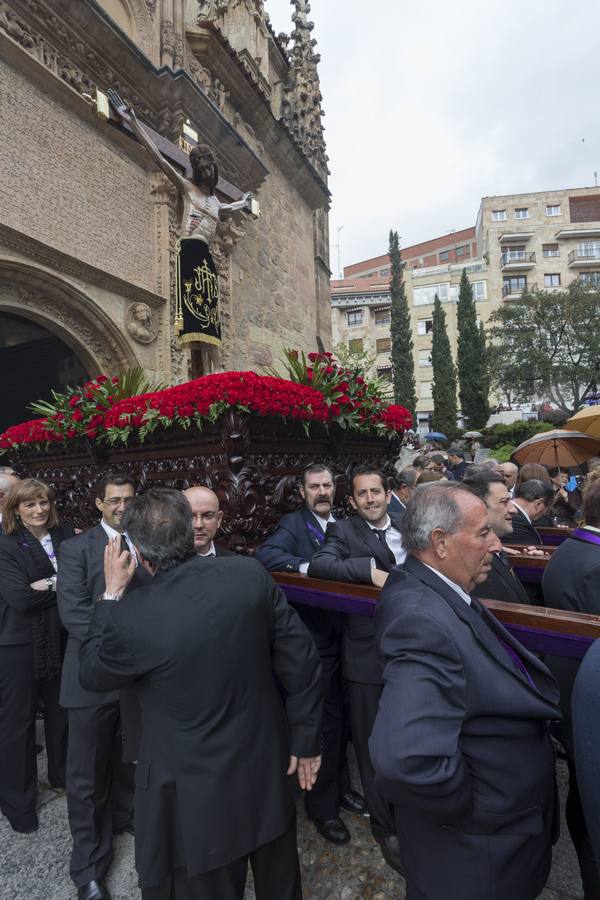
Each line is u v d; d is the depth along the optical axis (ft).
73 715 6.88
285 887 5.01
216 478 8.30
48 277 19.53
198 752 4.48
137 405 9.10
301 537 8.54
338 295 145.48
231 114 32.78
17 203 18.52
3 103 18.16
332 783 7.39
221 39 29.14
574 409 75.46
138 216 24.43
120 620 4.68
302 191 43.24
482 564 4.72
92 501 11.13
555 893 6.28
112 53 22.44
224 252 30.91
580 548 6.41
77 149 21.22
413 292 151.33
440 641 4.15
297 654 5.33
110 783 7.03
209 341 22.20
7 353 26.66
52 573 8.43
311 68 45.01
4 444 13.28
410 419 13.28
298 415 9.00
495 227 150.10
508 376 78.48
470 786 4.02
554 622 4.72
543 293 78.95
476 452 68.80
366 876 6.59
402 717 3.88
